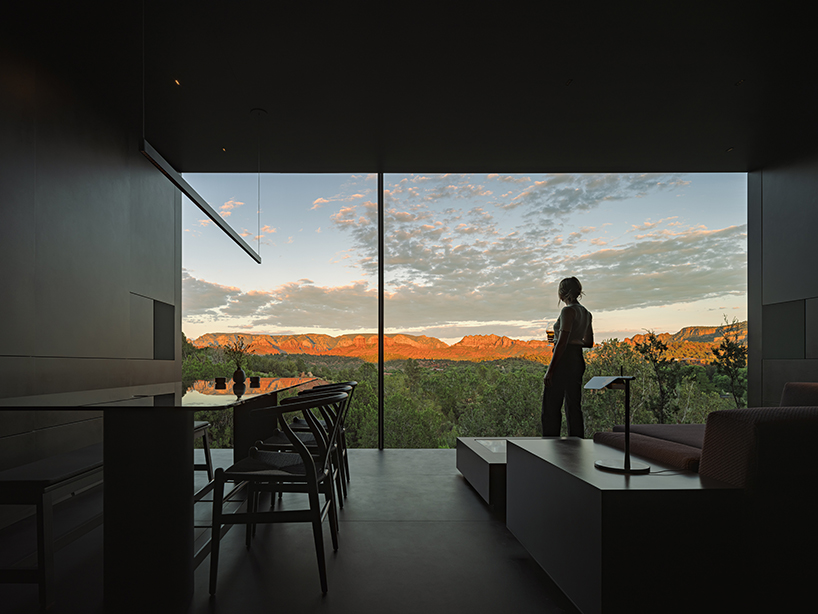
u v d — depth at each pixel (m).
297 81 3.63
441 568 2.18
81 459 2.31
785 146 4.73
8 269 2.88
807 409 1.59
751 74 3.58
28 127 3.05
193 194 3.09
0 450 2.82
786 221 4.76
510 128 4.39
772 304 4.95
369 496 3.36
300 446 1.97
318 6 2.88
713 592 1.48
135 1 2.81
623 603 1.46
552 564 1.89
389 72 3.54
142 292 4.56
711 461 1.65
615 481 1.59
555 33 3.14
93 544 2.47
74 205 3.52
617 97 3.89
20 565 2.12
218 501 1.99
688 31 3.12
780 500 1.51
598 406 6.80
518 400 8.73
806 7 2.90
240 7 2.87
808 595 1.49
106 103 3.89
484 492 3.12
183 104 3.93
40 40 3.12
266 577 2.08
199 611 1.79
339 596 1.91
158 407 1.80
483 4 2.88
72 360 3.48
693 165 5.23
